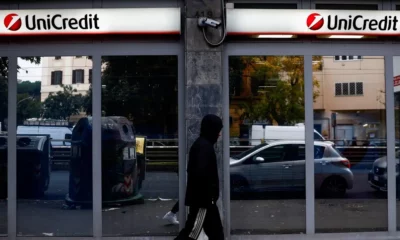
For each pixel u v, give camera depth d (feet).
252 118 28.07
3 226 27.91
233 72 27.99
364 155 28.66
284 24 27.63
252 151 27.99
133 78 27.89
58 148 28.04
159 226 27.81
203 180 20.35
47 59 27.96
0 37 27.61
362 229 28.55
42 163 28.04
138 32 27.30
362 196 28.55
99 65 27.81
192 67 27.30
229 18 27.43
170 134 27.86
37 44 27.89
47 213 27.94
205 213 20.56
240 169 27.96
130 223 27.86
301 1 28.27
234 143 27.96
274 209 28.12
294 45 28.22
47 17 27.35
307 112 28.27
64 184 27.99
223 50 27.84
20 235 27.94
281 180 28.17
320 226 28.37
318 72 28.37
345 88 28.48
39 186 28.02
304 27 27.76
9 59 27.89
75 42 27.86
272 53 28.09
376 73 28.66
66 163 27.99
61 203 27.94
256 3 28.14
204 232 20.80
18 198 27.96
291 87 28.27
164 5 27.81
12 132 27.91
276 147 28.17
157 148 27.86
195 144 20.90
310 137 28.27
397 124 29.09
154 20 27.25
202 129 21.17
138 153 27.94
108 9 27.27
